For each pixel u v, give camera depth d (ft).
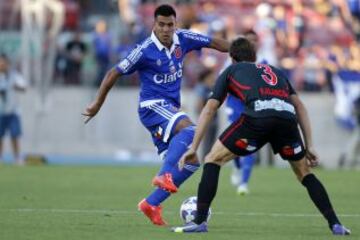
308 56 294.05
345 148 277.44
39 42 271.69
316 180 100.53
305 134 100.42
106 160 276.62
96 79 284.20
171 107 113.19
